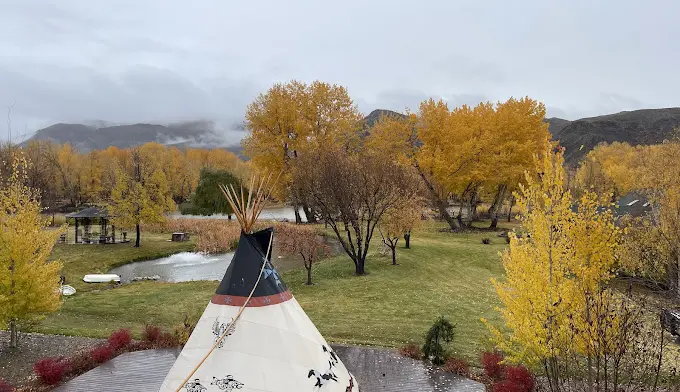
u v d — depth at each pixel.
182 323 15.24
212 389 6.48
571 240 8.33
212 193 52.75
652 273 15.71
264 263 7.48
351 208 23.89
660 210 16.06
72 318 17.27
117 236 39.97
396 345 13.62
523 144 36.78
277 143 42.91
